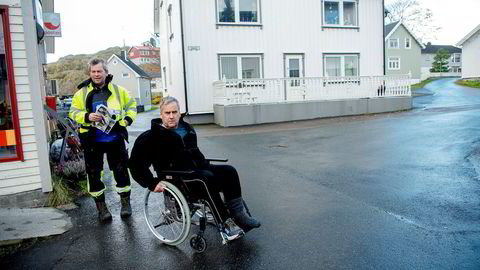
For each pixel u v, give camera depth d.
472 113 14.19
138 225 4.56
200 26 16.42
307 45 18.27
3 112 5.38
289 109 15.83
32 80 5.41
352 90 17.25
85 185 6.16
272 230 4.19
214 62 16.75
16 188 5.43
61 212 5.07
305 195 5.43
